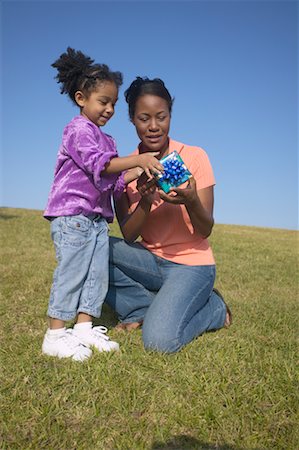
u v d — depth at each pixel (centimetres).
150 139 284
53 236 266
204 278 295
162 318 271
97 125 279
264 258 716
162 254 302
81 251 261
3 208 1441
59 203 263
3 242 751
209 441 186
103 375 231
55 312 257
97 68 272
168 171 262
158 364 247
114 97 276
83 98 274
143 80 283
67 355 253
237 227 1384
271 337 304
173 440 187
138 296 310
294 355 273
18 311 354
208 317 302
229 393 220
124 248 302
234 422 197
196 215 279
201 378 231
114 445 183
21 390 220
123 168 253
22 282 450
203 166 302
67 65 272
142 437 187
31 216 1227
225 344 279
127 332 305
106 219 284
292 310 384
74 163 263
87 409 204
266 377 237
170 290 284
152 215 303
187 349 270
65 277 259
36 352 263
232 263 642
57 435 187
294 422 199
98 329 275
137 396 214
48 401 210
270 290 468
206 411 202
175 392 220
